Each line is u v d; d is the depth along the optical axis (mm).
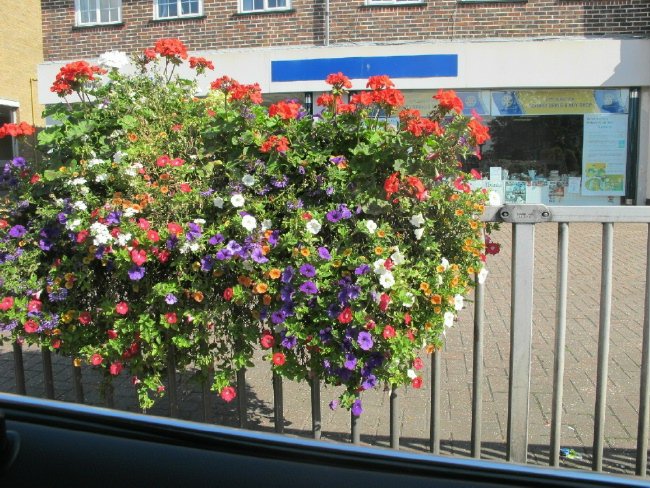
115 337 2939
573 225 12312
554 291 6965
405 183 2801
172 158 3172
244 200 2859
